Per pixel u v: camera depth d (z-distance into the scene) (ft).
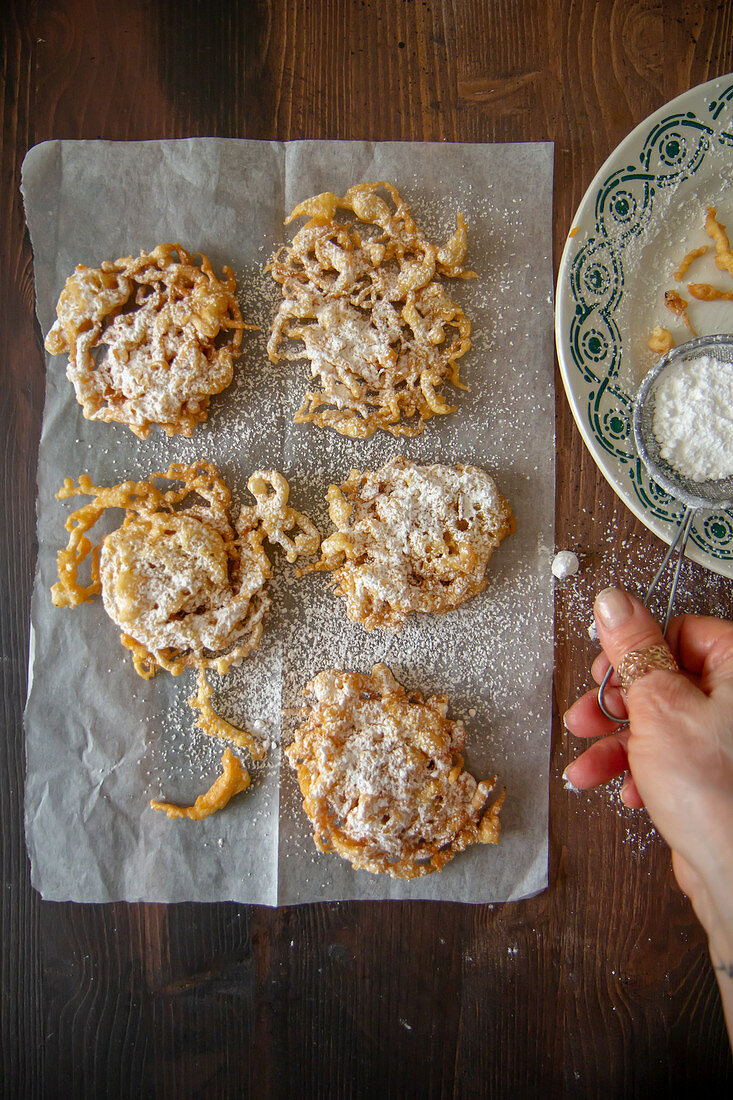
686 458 1.37
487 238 1.45
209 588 1.41
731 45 1.45
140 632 1.39
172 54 1.44
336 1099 1.40
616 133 1.45
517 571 1.44
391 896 1.41
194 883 1.41
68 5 1.44
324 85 1.44
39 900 1.42
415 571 1.42
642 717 1.17
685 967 1.42
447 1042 1.41
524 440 1.44
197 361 1.39
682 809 1.12
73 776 1.42
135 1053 1.41
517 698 1.43
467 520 1.40
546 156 1.44
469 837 1.39
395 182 1.44
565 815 1.43
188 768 1.42
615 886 1.43
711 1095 1.41
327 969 1.41
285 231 1.44
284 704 1.42
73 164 1.43
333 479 1.44
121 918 1.42
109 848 1.42
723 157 1.42
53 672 1.42
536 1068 1.41
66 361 1.44
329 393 1.42
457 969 1.42
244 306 1.44
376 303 1.43
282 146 1.44
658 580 1.42
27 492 1.44
